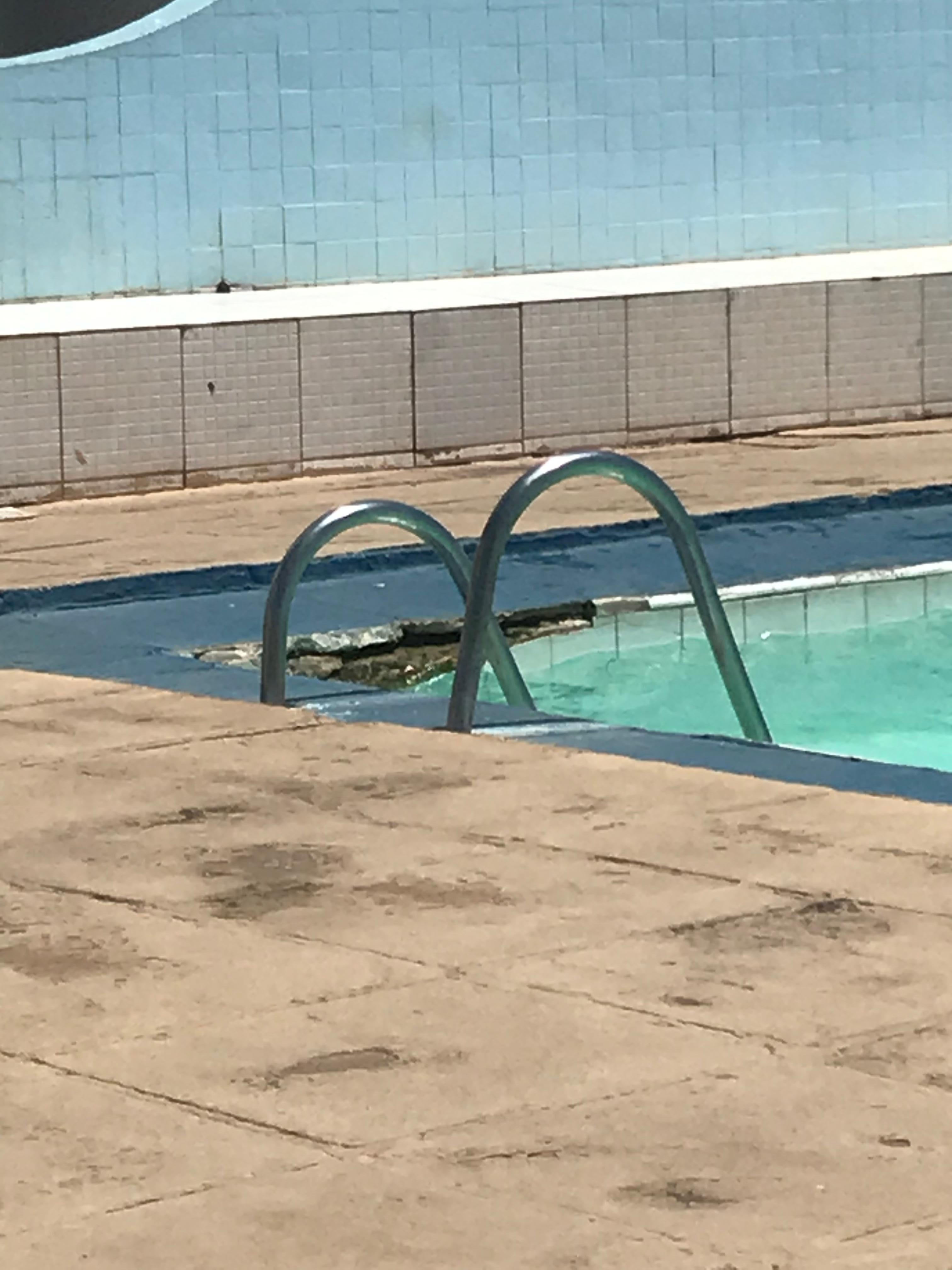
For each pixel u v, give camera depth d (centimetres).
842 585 675
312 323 884
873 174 1284
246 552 707
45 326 939
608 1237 192
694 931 279
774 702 599
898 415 999
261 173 1155
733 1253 188
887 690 611
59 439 844
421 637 618
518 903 295
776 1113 219
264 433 882
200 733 414
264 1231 195
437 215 1196
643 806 346
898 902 289
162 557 702
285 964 273
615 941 277
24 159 1104
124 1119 223
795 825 330
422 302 1041
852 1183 202
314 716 426
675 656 643
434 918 290
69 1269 189
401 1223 196
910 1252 188
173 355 862
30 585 649
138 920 295
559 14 1211
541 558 705
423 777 371
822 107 1273
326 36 1162
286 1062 238
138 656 561
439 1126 219
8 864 326
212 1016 254
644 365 945
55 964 276
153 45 1124
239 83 1146
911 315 995
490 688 609
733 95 1253
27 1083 235
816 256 1277
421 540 719
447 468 907
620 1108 221
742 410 966
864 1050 236
